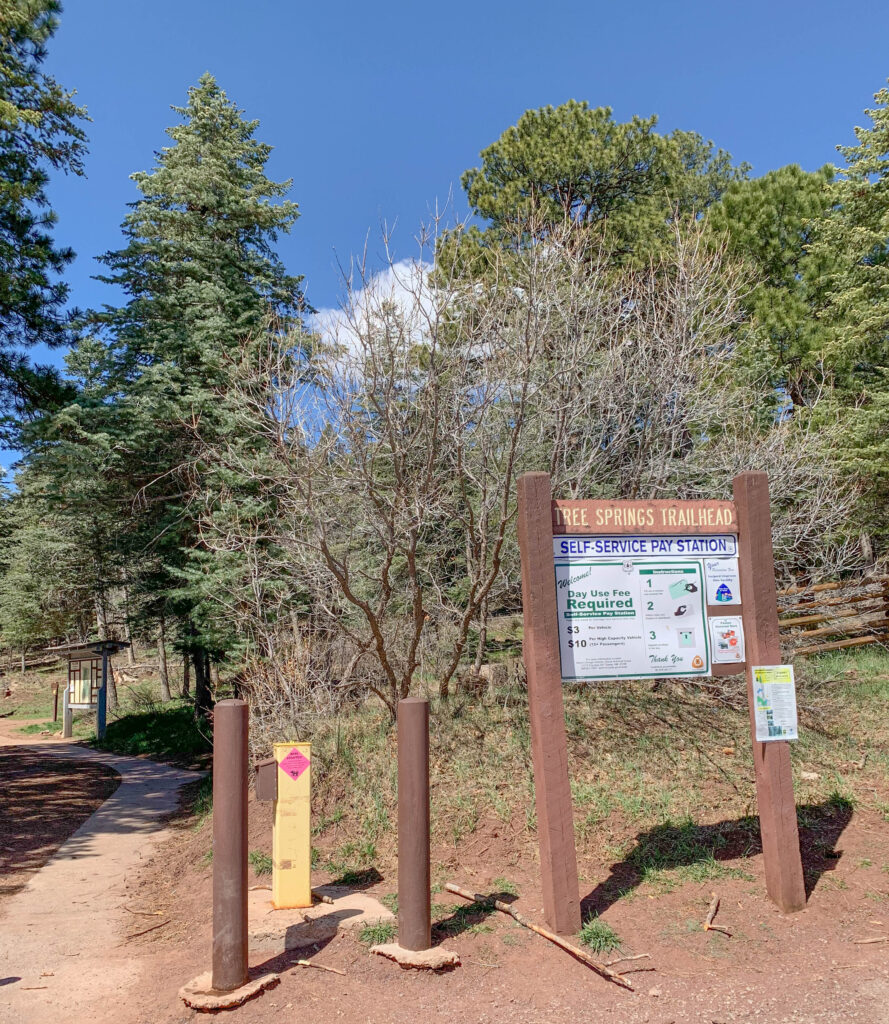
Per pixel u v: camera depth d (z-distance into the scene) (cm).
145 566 1630
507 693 854
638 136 1714
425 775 468
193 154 1549
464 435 801
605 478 930
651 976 431
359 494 764
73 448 1156
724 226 1728
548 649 504
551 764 490
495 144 1792
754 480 566
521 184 1658
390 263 759
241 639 1135
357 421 724
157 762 1584
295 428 739
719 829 616
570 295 880
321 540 702
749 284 1620
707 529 561
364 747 782
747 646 552
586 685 881
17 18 1220
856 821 628
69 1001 443
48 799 1134
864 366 1505
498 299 841
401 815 464
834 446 1244
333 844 654
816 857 578
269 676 908
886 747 786
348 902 543
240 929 435
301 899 541
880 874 547
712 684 862
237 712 445
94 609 2920
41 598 3083
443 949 459
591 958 444
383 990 425
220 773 441
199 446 1220
